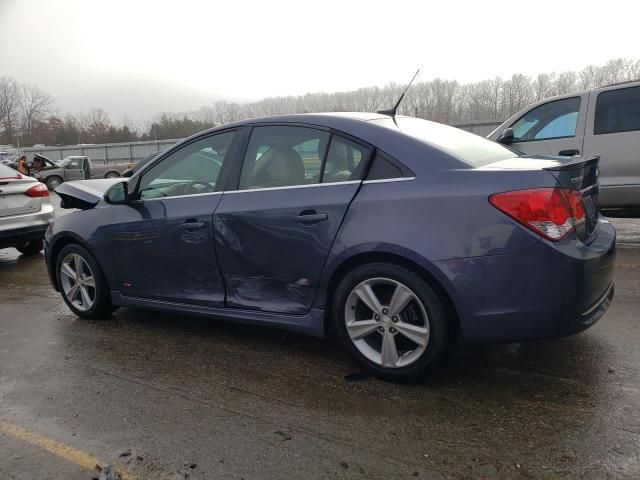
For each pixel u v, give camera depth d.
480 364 3.33
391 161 3.08
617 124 5.93
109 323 4.51
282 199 3.36
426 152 3.04
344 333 3.25
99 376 3.46
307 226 3.23
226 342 3.96
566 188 2.79
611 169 5.98
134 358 3.73
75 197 4.64
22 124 93.75
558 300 2.71
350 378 3.25
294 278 3.36
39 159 27.06
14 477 2.44
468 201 2.80
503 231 2.73
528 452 2.42
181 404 3.04
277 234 3.35
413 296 2.97
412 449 2.49
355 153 3.21
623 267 5.36
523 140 6.55
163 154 4.05
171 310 4.03
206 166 3.81
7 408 3.09
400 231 2.93
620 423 2.60
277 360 3.59
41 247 8.01
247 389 3.18
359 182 3.14
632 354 3.36
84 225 4.41
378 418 2.78
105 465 2.49
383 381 3.18
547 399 2.87
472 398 2.92
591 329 3.80
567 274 2.70
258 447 2.58
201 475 2.39
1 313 5.00
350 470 2.37
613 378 3.06
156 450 2.59
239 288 3.62
